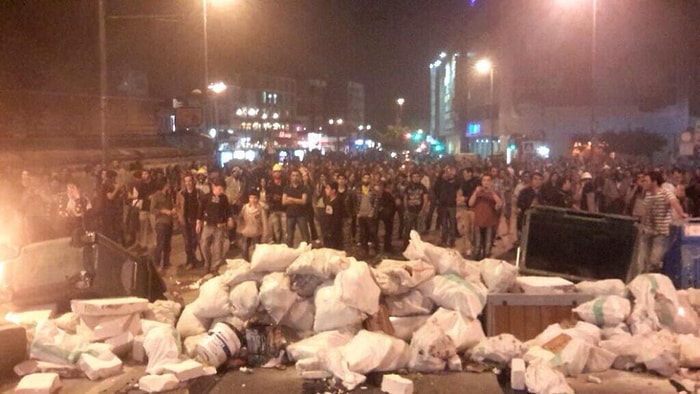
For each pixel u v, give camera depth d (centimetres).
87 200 1719
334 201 1850
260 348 640
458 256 724
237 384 585
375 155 7975
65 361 641
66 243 818
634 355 621
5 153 3372
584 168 3597
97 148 4262
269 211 1806
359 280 652
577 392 566
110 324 680
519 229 1870
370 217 1914
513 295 703
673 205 1303
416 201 2025
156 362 639
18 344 642
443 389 567
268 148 6450
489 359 625
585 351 609
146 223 1875
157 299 870
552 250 843
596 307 682
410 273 691
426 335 614
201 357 629
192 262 1692
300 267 671
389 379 554
